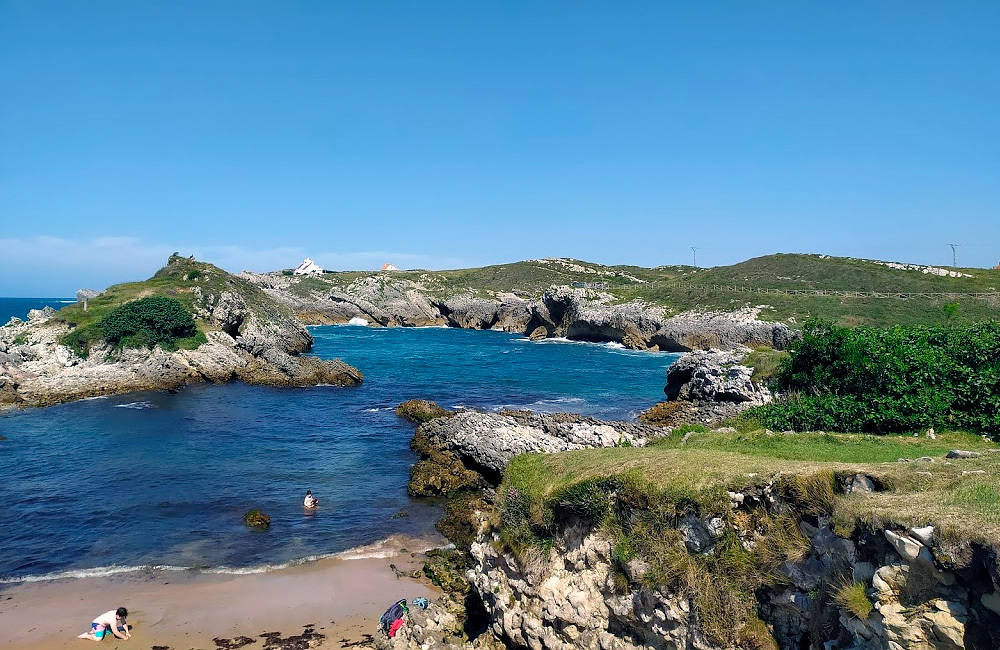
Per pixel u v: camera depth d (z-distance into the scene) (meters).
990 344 17.77
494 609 13.12
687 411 33.03
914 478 8.73
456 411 39.81
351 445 32.97
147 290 62.69
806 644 8.75
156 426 36.53
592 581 11.29
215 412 40.94
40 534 20.80
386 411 41.72
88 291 67.25
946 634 6.72
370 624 15.82
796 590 8.88
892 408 17.28
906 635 7.01
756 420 20.38
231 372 53.34
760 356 34.34
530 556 12.41
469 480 26.08
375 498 25.17
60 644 14.62
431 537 21.47
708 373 34.72
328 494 25.44
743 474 10.01
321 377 52.97
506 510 13.24
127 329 51.16
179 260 75.75
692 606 9.76
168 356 50.22
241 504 24.06
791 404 19.97
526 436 26.95
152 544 20.30
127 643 14.76
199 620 15.82
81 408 41.53
